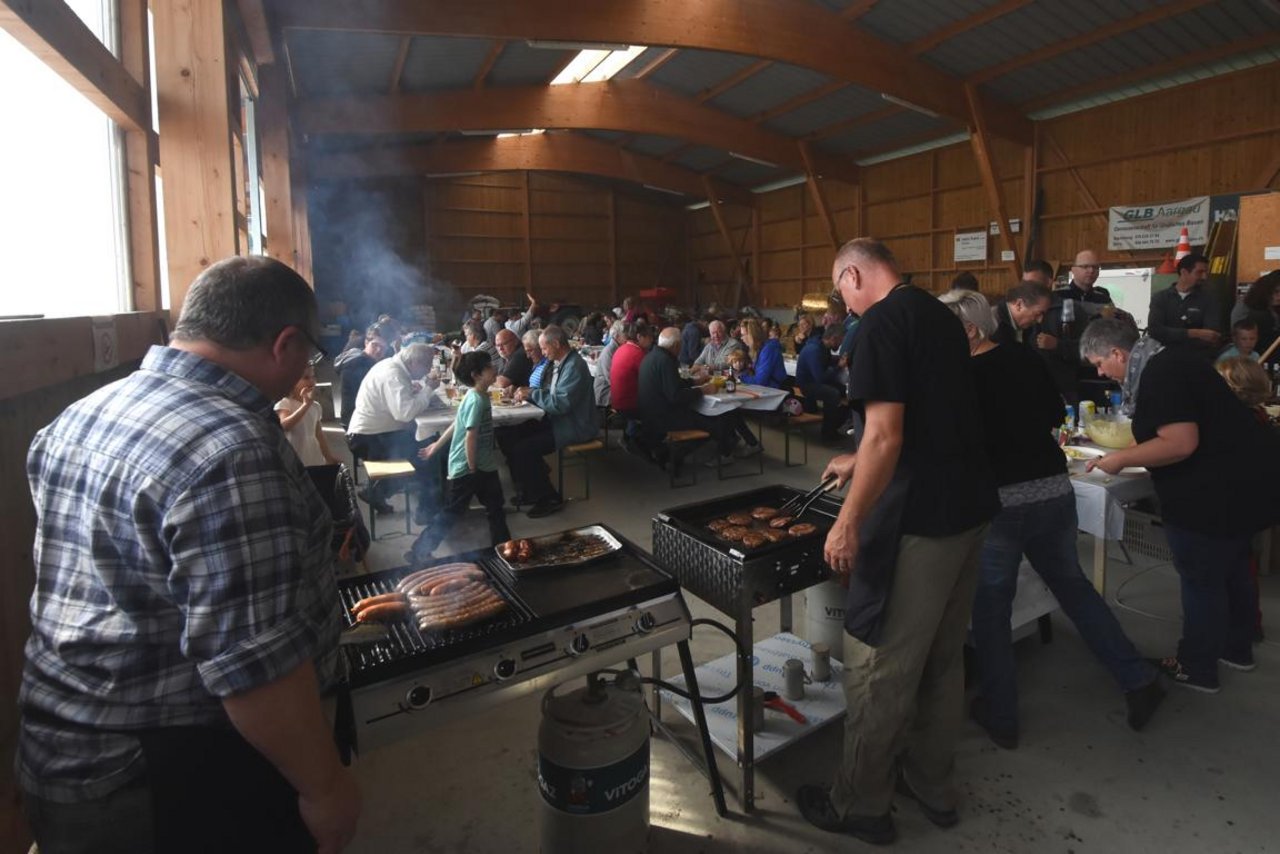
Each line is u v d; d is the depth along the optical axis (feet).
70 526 3.09
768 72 36.47
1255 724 7.39
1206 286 15.58
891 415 5.10
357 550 8.40
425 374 16.31
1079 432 10.74
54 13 6.13
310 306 3.47
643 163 53.98
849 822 5.97
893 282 5.68
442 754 7.25
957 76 32.63
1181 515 7.66
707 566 6.41
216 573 2.81
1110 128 32.65
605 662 5.16
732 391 18.89
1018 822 6.16
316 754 3.08
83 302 7.65
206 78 9.82
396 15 22.95
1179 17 25.89
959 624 5.90
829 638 8.06
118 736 3.05
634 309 35.29
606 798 5.25
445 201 57.93
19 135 6.09
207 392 3.14
